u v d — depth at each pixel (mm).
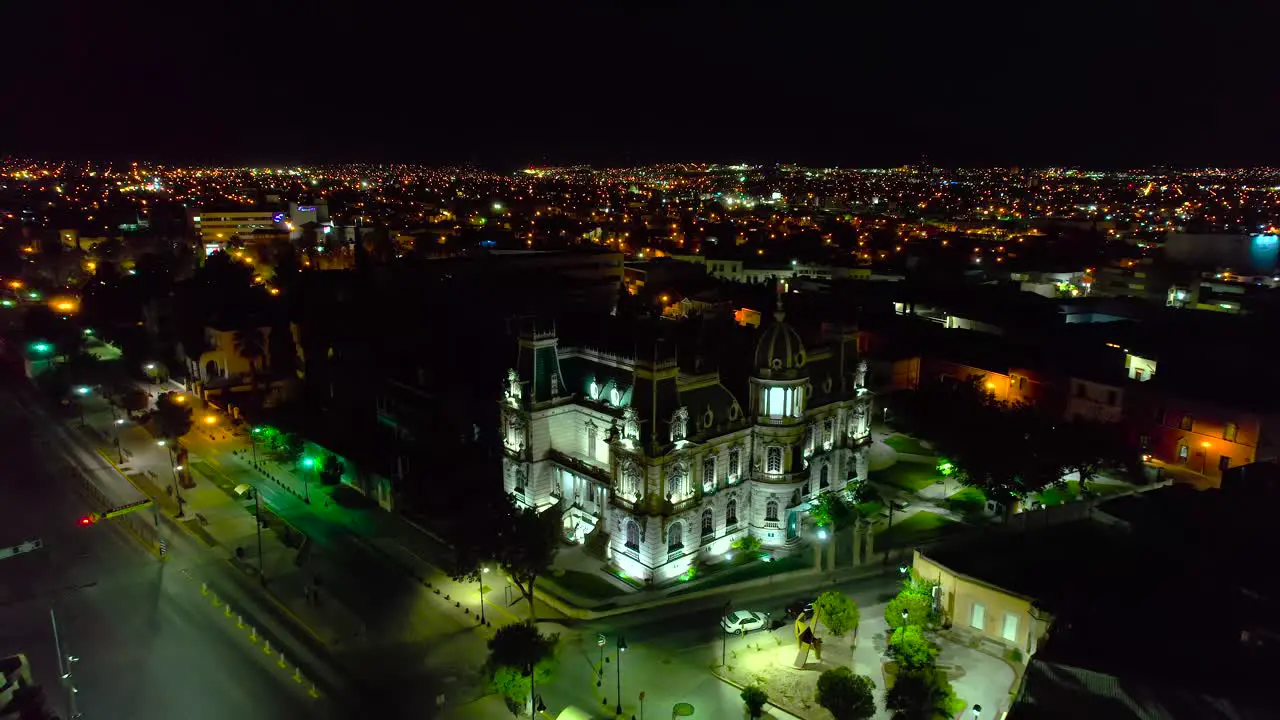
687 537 87250
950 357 140750
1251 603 61094
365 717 66312
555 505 88625
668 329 105875
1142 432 116750
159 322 175500
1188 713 49531
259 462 122000
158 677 71688
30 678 60812
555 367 96312
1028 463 93875
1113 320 160750
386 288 168000
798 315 149125
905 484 109812
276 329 156000
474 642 77250
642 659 73312
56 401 149375
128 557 93500
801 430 91500
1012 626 69812
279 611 82500
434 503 103688
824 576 87375
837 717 58969
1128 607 64250
